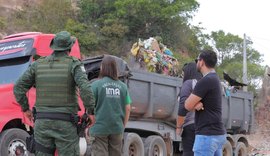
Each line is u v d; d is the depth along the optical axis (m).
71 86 6.03
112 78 7.45
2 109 10.09
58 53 6.12
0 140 9.90
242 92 18.67
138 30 48.62
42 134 5.96
